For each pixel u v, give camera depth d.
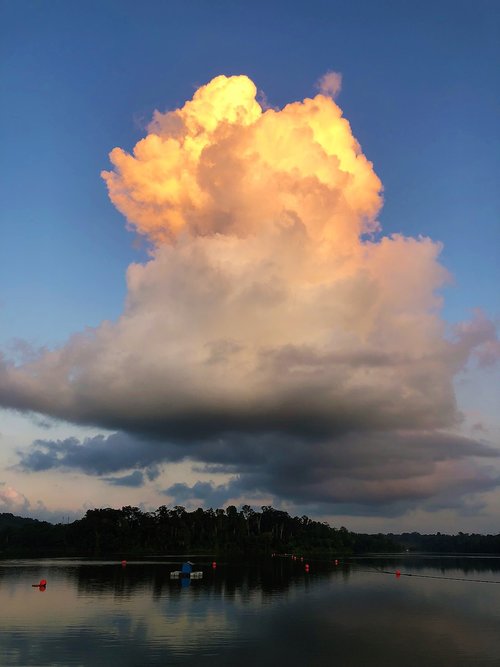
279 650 38.19
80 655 36.06
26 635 42.47
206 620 50.03
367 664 34.62
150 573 111.62
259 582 92.94
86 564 149.12
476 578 113.12
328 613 55.62
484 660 35.94
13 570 120.94
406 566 167.38
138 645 39.16
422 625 49.16
